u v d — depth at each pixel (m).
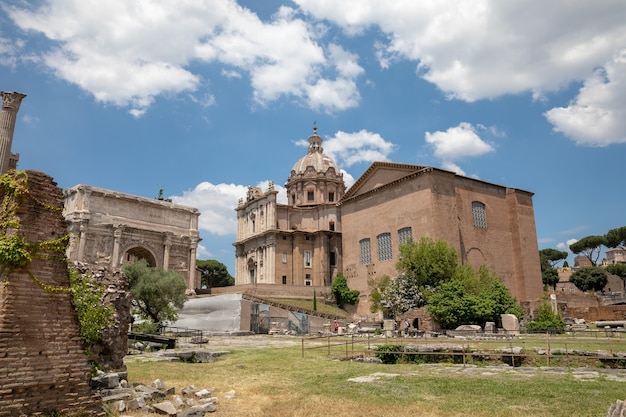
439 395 15.30
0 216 11.48
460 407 13.58
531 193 73.31
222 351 29.22
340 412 13.34
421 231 63.06
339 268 88.19
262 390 16.84
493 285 51.91
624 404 10.38
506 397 14.74
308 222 92.81
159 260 72.12
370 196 73.12
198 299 56.31
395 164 69.38
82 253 63.75
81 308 16.98
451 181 64.88
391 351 27.78
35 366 10.91
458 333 39.41
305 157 103.56
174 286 48.12
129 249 71.00
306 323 54.59
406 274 55.03
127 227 68.69
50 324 11.42
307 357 26.78
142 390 15.14
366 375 19.86
